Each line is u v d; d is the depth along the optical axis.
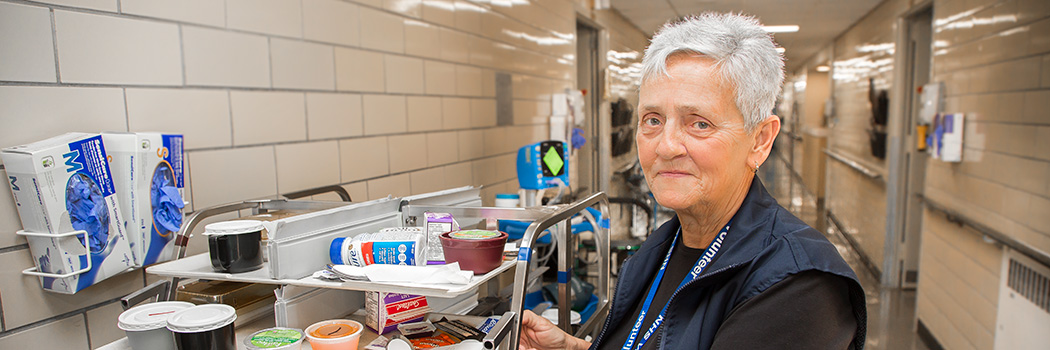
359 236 1.07
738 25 0.78
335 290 1.23
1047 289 1.98
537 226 1.03
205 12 1.42
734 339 0.73
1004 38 2.46
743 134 0.80
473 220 1.49
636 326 0.96
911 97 4.02
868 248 4.76
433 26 2.46
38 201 1.03
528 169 2.30
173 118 1.35
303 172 1.76
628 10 5.20
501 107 3.18
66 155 1.06
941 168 3.27
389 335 1.18
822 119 8.95
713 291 0.81
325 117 1.84
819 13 5.25
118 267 1.18
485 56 2.97
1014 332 2.25
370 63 2.05
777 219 0.82
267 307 1.24
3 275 1.05
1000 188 2.45
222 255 1.04
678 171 0.82
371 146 2.07
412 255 1.02
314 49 1.79
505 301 1.50
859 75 5.60
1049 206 2.01
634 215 4.73
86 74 1.17
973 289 2.69
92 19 1.17
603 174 5.01
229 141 1.50
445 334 1.18
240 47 1.53
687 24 0.81
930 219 3.39
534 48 3.64
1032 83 2.19
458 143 2.71
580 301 2.12
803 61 9.04
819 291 0.71
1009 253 2.32
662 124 0.83
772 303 0.72
